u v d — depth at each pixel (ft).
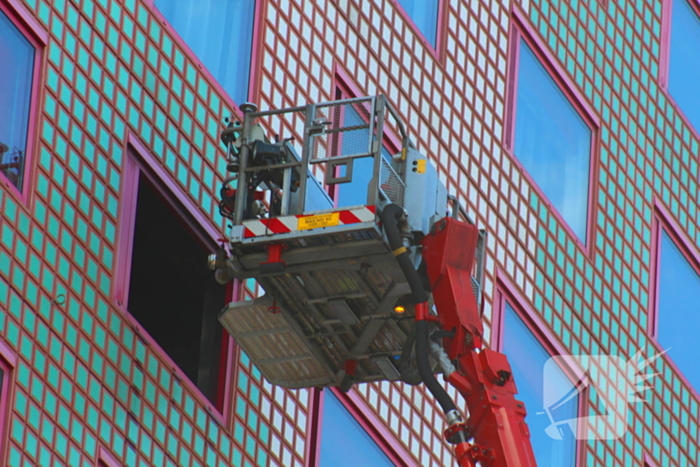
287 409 155.12
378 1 177.78
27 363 131.44
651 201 215.72
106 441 135.74
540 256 195.00
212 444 145.59
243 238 130.93
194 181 149.89
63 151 138.62
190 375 147.95
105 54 144.36
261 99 159.43
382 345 139.64
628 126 215.10
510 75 196.13
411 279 126.72
